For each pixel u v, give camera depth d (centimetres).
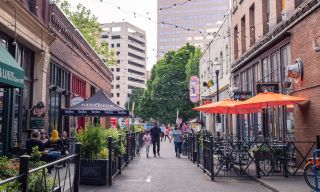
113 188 1092
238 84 2675
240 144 1336
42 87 1712
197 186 1138
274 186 1060
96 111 1753
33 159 795
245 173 1331
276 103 1405
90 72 3030
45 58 1738
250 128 2334
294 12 1507
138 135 2669
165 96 6334
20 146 1458
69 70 2266
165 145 3741
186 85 6166
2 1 1244
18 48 1523
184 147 2391
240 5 2575
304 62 1447
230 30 2859
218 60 3366
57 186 715
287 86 1605
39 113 1611
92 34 4553
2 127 1386
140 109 6856
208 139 1454
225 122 3159
